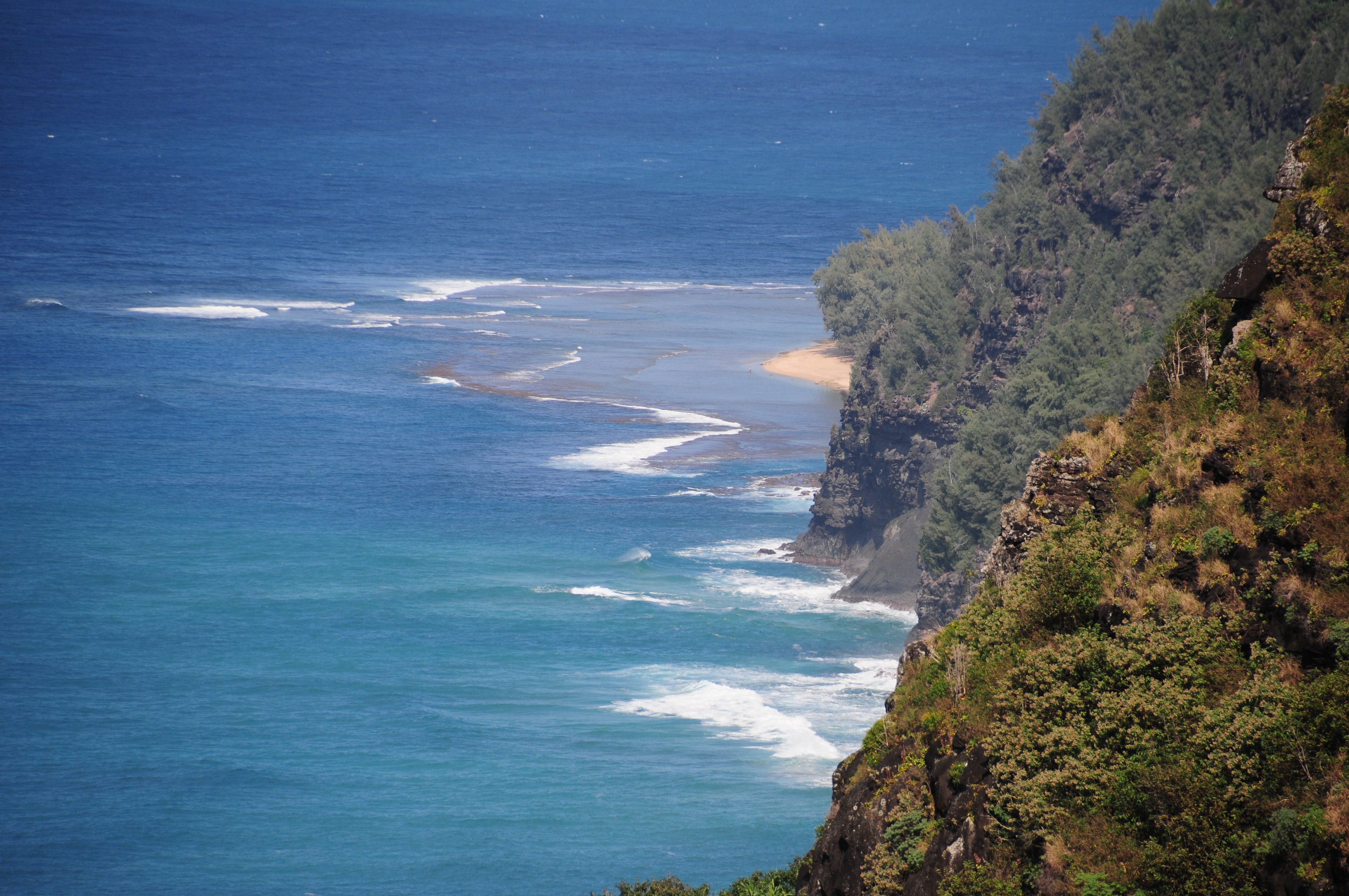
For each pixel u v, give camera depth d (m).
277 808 113.19
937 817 38.94
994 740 37.12
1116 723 34.62
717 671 139.00
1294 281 40.19
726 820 106.88
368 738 126.25
